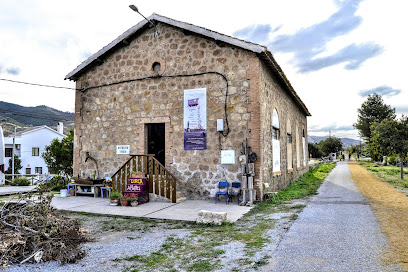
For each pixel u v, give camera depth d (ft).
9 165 137.80
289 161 53.72
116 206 33.06
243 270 14.58
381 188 42.91
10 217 19.34
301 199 36.04
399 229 20.83
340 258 15.66
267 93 38.86
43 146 153.99
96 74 43.88
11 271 15.35
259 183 33.83
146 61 40.75
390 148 57.52
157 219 27.02
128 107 41.45
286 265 14.92
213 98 36.60
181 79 38.52
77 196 40.81
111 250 18.42
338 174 72.43
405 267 14.21
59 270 15.44
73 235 19.57
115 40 41.29
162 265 15.75
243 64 35.42
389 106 150.20
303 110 73.05
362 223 22.80
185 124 37.86
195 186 36.81
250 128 34.55
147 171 36.86
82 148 44.01
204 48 37.52
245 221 25.53
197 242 19.67
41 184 22.47
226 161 35.40
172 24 38.11
